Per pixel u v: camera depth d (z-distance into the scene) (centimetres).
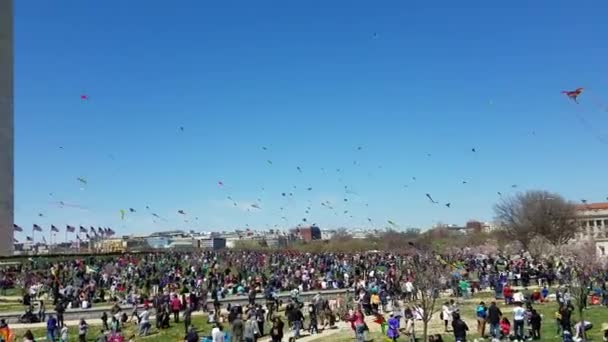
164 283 5594
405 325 3862
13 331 4019
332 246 15525
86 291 5006
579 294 3488
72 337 3888
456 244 13288
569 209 12088
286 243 18388
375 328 3950
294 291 5025
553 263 7850
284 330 3969
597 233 14975
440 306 4678
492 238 14775
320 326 4153
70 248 15425
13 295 5794
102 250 15762
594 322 3712
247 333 3216
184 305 4606
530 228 11881
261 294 5356
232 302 5022
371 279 5688
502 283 5147
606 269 6762
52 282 5638
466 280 5666
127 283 5925
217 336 3105
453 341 3394
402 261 7725
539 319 3228
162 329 4075
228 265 8012
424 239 13225
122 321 4206
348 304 4575
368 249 14600
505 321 3294
